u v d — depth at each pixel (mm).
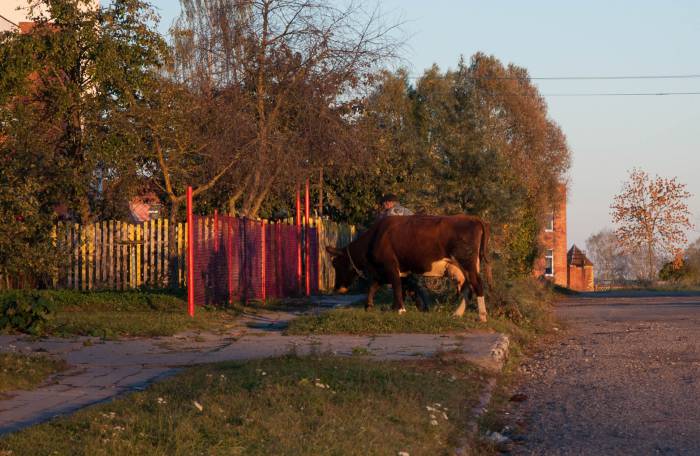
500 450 7566
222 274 18359
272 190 26078
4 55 18953
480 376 10648
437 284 17109
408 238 15562
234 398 7930
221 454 6160
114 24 19859
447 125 25844
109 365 11141
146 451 6227
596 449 7441
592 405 9359
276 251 21828
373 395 8422
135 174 21875
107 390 9336
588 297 33750
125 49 19578
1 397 8836
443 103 26750
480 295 15359
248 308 18781
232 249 18953
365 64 23625
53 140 20031
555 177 53469
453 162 25172
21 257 11688
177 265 20562
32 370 10055
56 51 19047
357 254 16516
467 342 12930
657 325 18547
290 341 13453
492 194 24531
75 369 10797
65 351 12344
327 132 23469
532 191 49250
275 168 23328
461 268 15336
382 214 18234
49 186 18328
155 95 20391
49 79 20250
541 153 51969
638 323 19234
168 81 21594
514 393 10234
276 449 6305
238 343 13336
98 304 17297
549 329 17422
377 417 7602
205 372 9969
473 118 25969
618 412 8945
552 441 7820
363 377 9352
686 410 8992
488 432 8070
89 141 19734
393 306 15859
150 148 21562
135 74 19734
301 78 23203
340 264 16859
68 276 20062
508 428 8359
